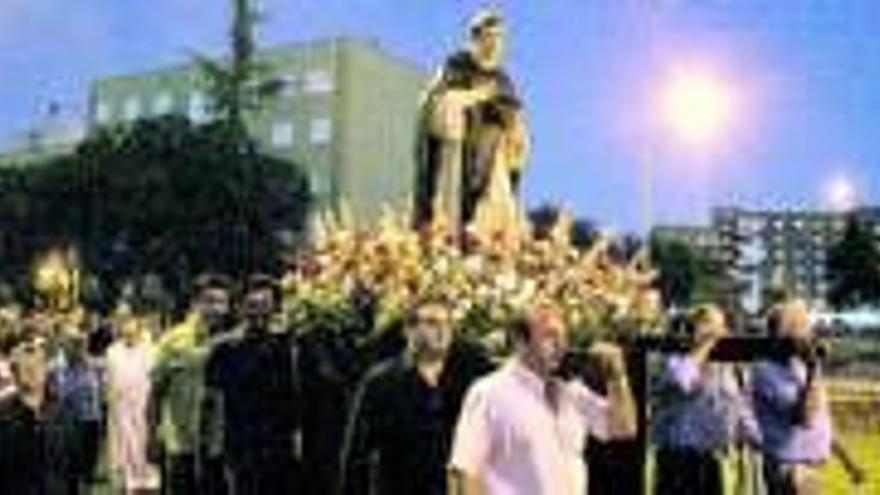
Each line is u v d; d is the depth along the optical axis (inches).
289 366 597.6
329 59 4192.9
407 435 409.7
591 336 621.3
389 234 719.1
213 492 642.8
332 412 611.8
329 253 706.8
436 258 693.9
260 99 3213.6
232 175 2992.1
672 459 493.4
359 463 414.9
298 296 671.1
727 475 502.3
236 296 698.2
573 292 677.9
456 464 327.9
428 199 877.8
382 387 412.8
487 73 891.4
